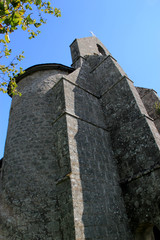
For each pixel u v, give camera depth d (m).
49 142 8.34
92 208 6.23
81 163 6.98
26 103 9.90
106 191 7.25
